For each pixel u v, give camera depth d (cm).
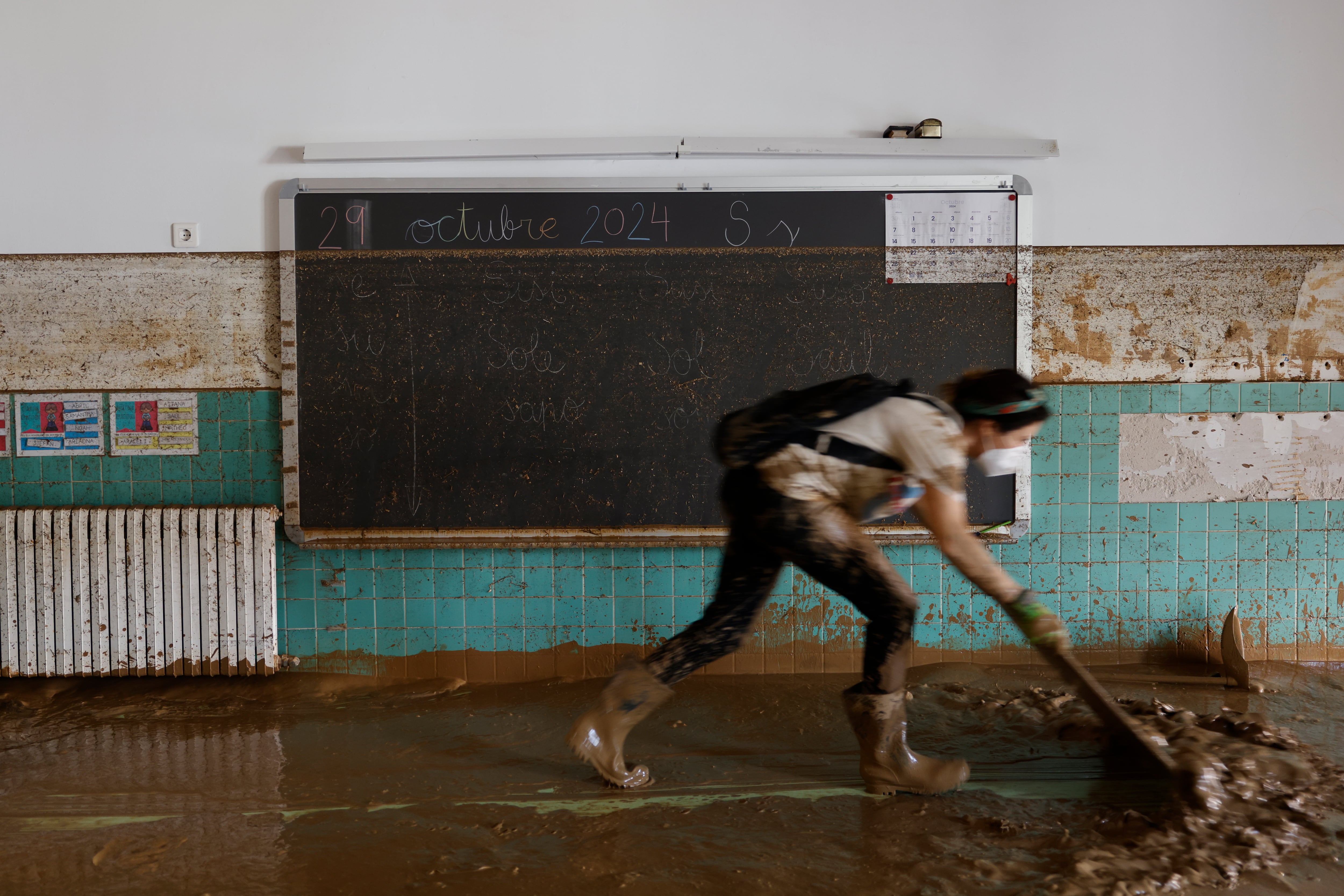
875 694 206
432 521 306
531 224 300
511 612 310
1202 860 171
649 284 303
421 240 300
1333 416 316
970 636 316
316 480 304
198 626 298
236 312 304
